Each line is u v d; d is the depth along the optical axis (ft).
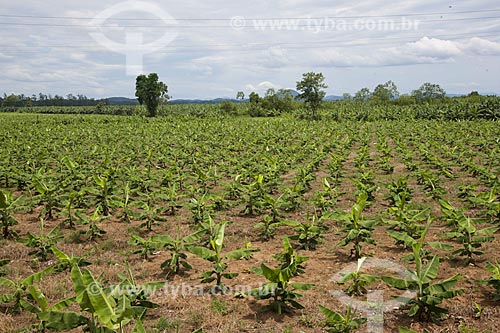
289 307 24.02
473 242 30.25
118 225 40.83
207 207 41.32
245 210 43.86
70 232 38.14
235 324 22.34
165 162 73.56
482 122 143.64
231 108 262.47
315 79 209.56
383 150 78.43
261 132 119.03
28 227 39.93
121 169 61.62
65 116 240.73
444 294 21.56
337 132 121.08
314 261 31.58
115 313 17.29
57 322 17.83
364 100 346.95
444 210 32.96
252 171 60.03
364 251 32.99
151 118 221.25
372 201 47.37
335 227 39.60
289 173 68.85
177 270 29.60
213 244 26.37
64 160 60.34
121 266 30.78
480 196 37.68
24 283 23.34
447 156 77.05
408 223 32.48
